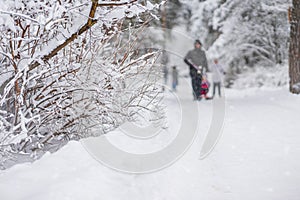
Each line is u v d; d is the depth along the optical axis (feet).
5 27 15.46
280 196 13.09
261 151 17.80
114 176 13.03
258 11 63.82
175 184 14.01
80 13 14.75
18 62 16.02
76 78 17.39
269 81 65.62
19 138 14.80
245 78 67.41
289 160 16.40
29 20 14.83
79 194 11.23
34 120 16.84
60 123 18.38
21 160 16.88
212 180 14.89
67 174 12.59
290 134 20.04
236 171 15.74
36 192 11.29
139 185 12.98
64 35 15.55
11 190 11.62
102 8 16.25
